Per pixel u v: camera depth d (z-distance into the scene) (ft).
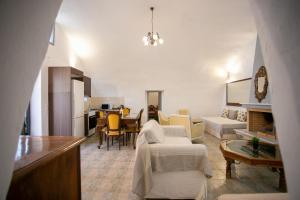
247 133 14.16
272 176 9.18
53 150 3.57
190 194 6.90
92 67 21.36
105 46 18.20
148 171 6.66
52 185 3.56
